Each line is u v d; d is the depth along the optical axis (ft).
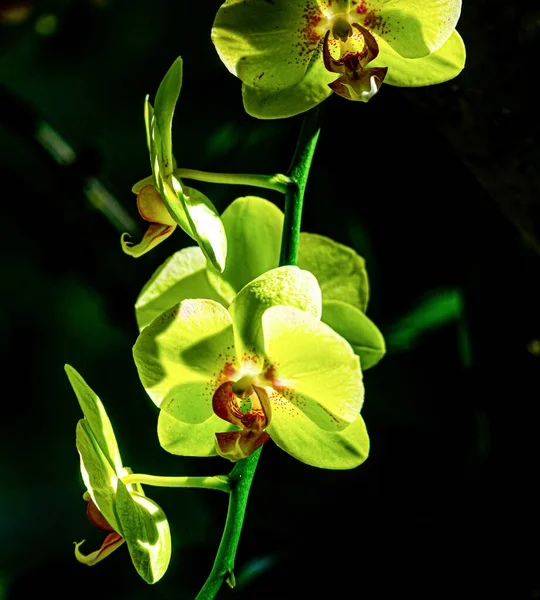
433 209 3.09
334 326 2.73
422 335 3.08
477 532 3.09
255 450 2.54
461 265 3.09
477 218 3.08
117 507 2.47
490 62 2.83
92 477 2.52
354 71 2.54
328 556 3.10
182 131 3.37
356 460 2.52
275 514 3.14
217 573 2.51
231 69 2.56
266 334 2.45
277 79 2.57
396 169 3.09
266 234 2.72
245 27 2.53
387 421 3.11
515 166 2.90
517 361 3.08
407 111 3.05
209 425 2.58
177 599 3.19
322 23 2.54
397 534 3.10
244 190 3.17
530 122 2.85
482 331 3.09
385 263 3.10
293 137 3.16
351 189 3.11
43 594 3.29
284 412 2.53
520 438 3.08
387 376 3.08
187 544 3.23
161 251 3.35
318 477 3.14
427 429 3.10
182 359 2.51
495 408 3.08
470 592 3.06
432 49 2.53
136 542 2.48
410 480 3.12
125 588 3.30
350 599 3.07
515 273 3.08
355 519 3.11
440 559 3.08
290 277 2.46
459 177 3.07
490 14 2.80
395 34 2.54
